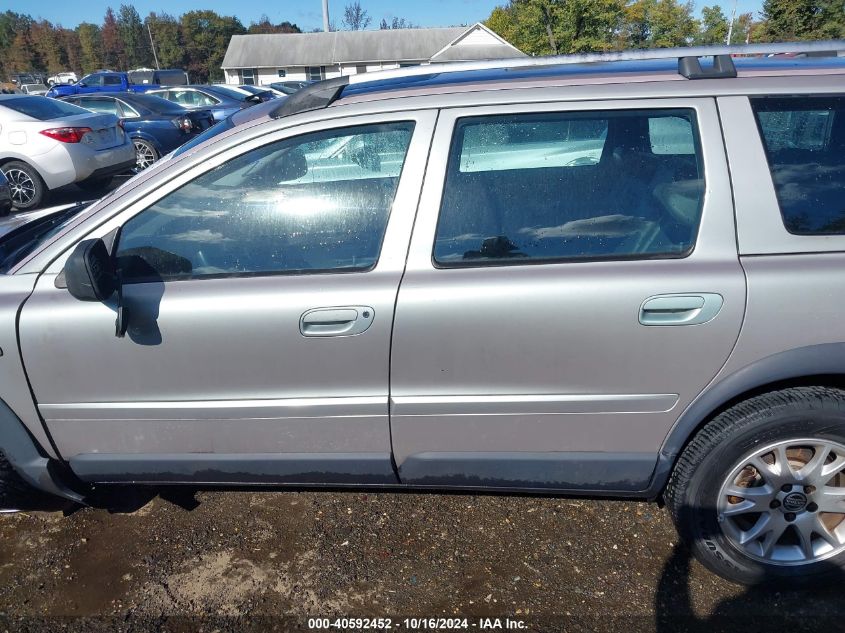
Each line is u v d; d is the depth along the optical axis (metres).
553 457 2.30
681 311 2.08
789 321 2.06
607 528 2.68
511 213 2.20
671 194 2.15
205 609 2.37
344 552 2.60
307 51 52.69
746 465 2.22
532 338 2.14
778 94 2.14
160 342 2.26
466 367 2.20
